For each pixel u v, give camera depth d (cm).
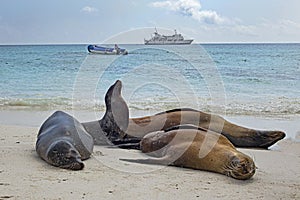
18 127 986
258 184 538
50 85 1900
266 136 820
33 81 2038
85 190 485
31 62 2953
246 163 553
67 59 3128
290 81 2006
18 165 593
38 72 2391
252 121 1144
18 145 748
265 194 493
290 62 2931
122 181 529
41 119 1161
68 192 476
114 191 486
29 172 557
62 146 593
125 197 466
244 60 3120
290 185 536
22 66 2711
